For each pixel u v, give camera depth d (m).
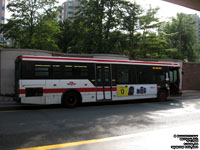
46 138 4.83
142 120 7.01
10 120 6.93
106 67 11.16
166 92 13.55
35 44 23.80
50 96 9.54
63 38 36.19
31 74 9.19
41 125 6.20
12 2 23.16
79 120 7.00
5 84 14.45
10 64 14.64
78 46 22.61
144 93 12.41
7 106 10.69
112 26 21.73
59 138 4.84
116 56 19.20
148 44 25.72
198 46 39.19
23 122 6.63
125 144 4.39
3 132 5.36
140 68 12.40
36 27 24.08
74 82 10.16
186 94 19.45
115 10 21.95
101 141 4.61
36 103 9.20
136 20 24.09
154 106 10.75
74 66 10.24
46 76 9.52
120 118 7.38
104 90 10.95
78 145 4.31
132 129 5.74
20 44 24.12
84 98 10.36
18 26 23.45
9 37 23.66
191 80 25.45
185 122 6.70
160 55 27.86
